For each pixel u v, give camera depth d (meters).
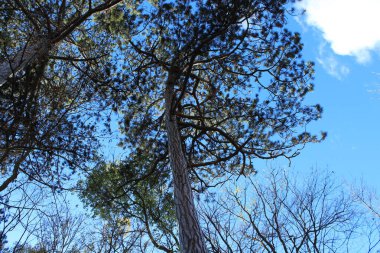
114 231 9.02
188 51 9.29
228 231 8.05
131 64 10.52
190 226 6.45
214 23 8.80
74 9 10.59
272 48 10.19
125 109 10.75
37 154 8.58
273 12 9.34
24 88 8.21
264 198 8.60
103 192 9.54
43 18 9.00
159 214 9.98
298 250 7.38
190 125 9.96
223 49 9.40
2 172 8.68
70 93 8.73
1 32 8.48
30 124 7.86
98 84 9.16
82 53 10.17
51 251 7.60
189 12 9.51
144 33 10.39
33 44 8.83
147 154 10.88
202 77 11.35
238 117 10.45
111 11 9.95
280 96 10.54
